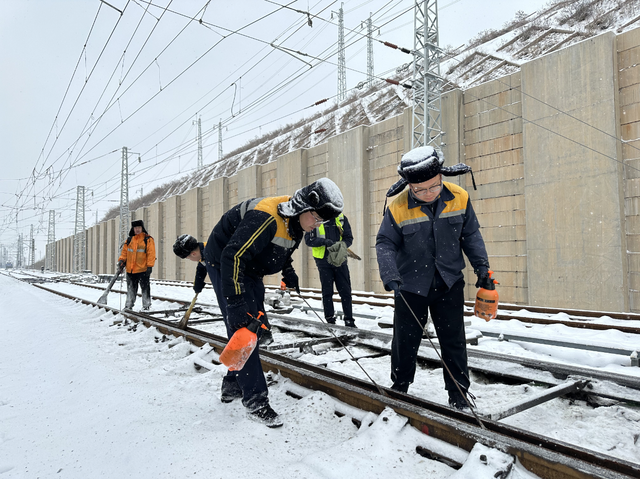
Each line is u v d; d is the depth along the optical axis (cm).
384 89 3131
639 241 884
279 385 294
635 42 895
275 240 226
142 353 433
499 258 1133
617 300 891
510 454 161
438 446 180
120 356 423
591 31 1620
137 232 777
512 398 274
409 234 233
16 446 218
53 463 196
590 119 941
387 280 225
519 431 174
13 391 332
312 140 3247
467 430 175
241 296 208
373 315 630
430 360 356
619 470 144
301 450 196
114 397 286
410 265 238
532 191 1038
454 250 232
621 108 921
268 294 738
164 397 279
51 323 707
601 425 225
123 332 567
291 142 3659
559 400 269
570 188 970
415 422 198
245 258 212
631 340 454
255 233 214
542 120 1023
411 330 242
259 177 2172
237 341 201
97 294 1383
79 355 434
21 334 654
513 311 756
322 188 209
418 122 1284
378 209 1488
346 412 231
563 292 977
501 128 1127
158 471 174
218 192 2505
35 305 1070
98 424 240
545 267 1012
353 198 1552
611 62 914
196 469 173
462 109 1216
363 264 1496
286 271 281
